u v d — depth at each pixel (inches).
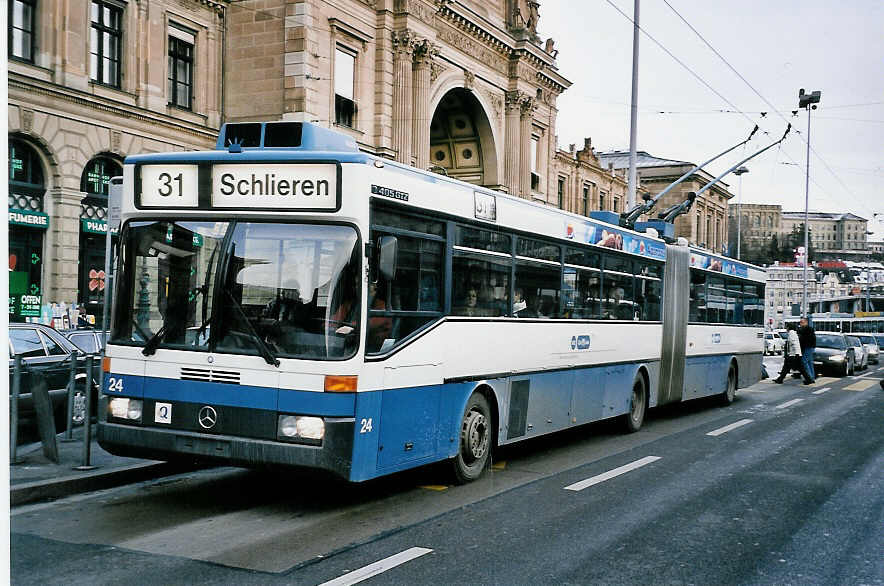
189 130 1021.2
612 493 342.6
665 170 2856.8
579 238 456.4
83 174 911.7
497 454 444.5
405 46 1232.8
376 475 289.6
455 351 339.3
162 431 285.4
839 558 253.9
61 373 461.1
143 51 968.9
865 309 2253.9
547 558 246.2
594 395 479.8
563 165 2098.9
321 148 305.6
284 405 273.3
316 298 278.4
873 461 433.4
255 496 322.3
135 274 299.1
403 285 305.1
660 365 581.9
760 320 842.8
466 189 346.9
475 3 1425.9
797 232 5339.6
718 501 330.3
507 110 1525.6
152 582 214.2
